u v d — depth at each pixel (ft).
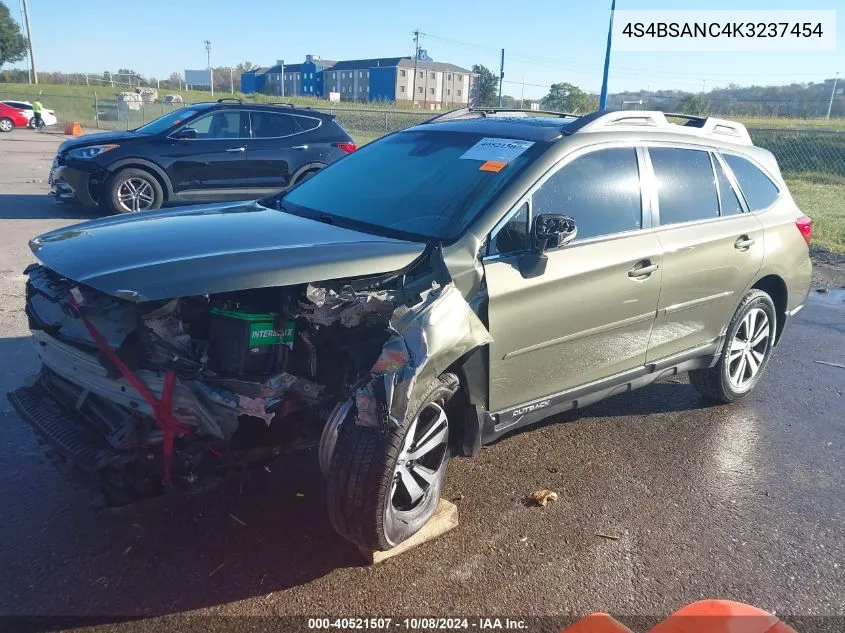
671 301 14.34
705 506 12.76
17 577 9.81
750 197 16.69
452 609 9.74
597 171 13.25
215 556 10.52
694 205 15.11
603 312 12.94
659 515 12.37
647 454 14.66
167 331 9.36
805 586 10.68
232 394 9.46
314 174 15.61
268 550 10.73
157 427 9.25
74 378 9.92
